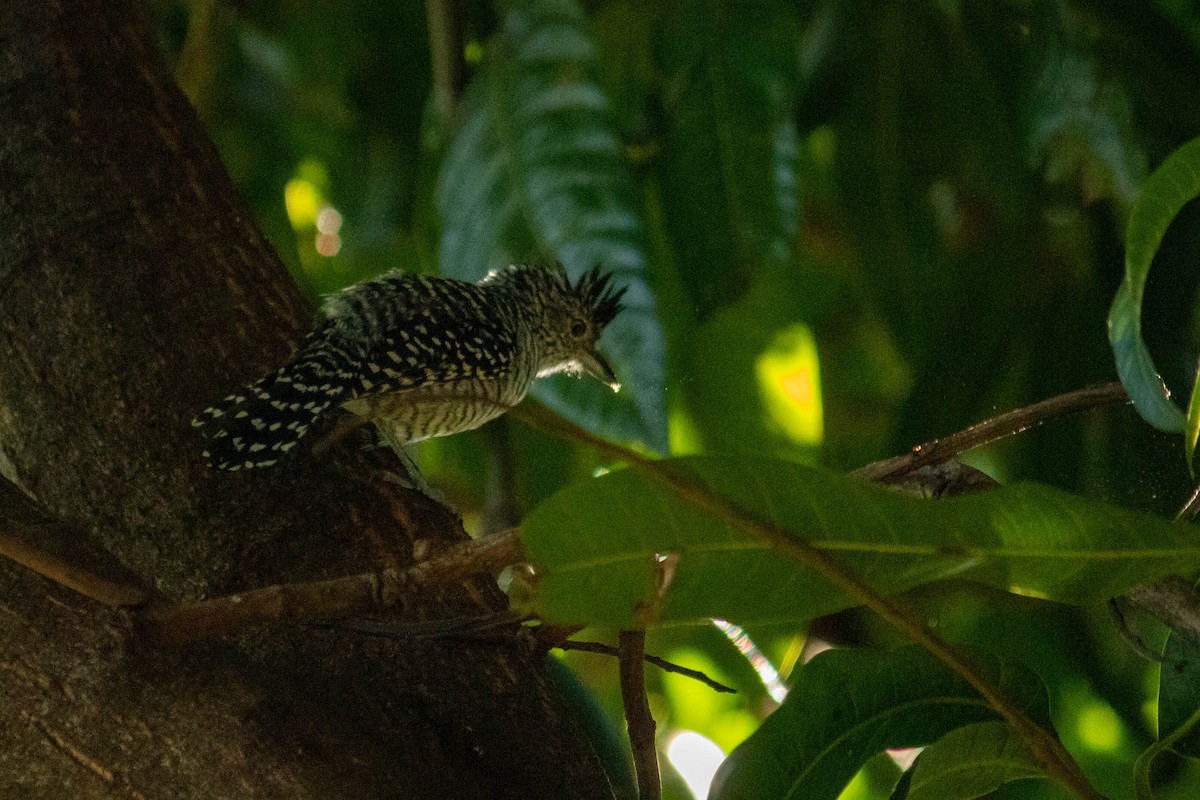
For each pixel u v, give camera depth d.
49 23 7.38
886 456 10.65
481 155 9.68
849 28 10.71
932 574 4.38
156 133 7.39
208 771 5.03
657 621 4.42
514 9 9.82
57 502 6.53
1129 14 10.30
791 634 9.96
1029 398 10.45
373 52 12.12
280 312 7.38
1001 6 10.67
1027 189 10.68
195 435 6.60
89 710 5.02
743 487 4.22
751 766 5.61
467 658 6.09
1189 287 9.10
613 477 4.18
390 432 9.94
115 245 6.95
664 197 10.10
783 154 9.97
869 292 10.91
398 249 13.14
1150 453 9.48
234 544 6.40
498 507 10.93
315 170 14.02
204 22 12.17
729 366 12.52
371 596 4.88
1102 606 9.64
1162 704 5.62
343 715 5.45
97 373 6.66
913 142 10.73
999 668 5.54
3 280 6.83
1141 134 10.38
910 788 5.57
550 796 5.79
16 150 7.06
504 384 11.02
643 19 10.62
